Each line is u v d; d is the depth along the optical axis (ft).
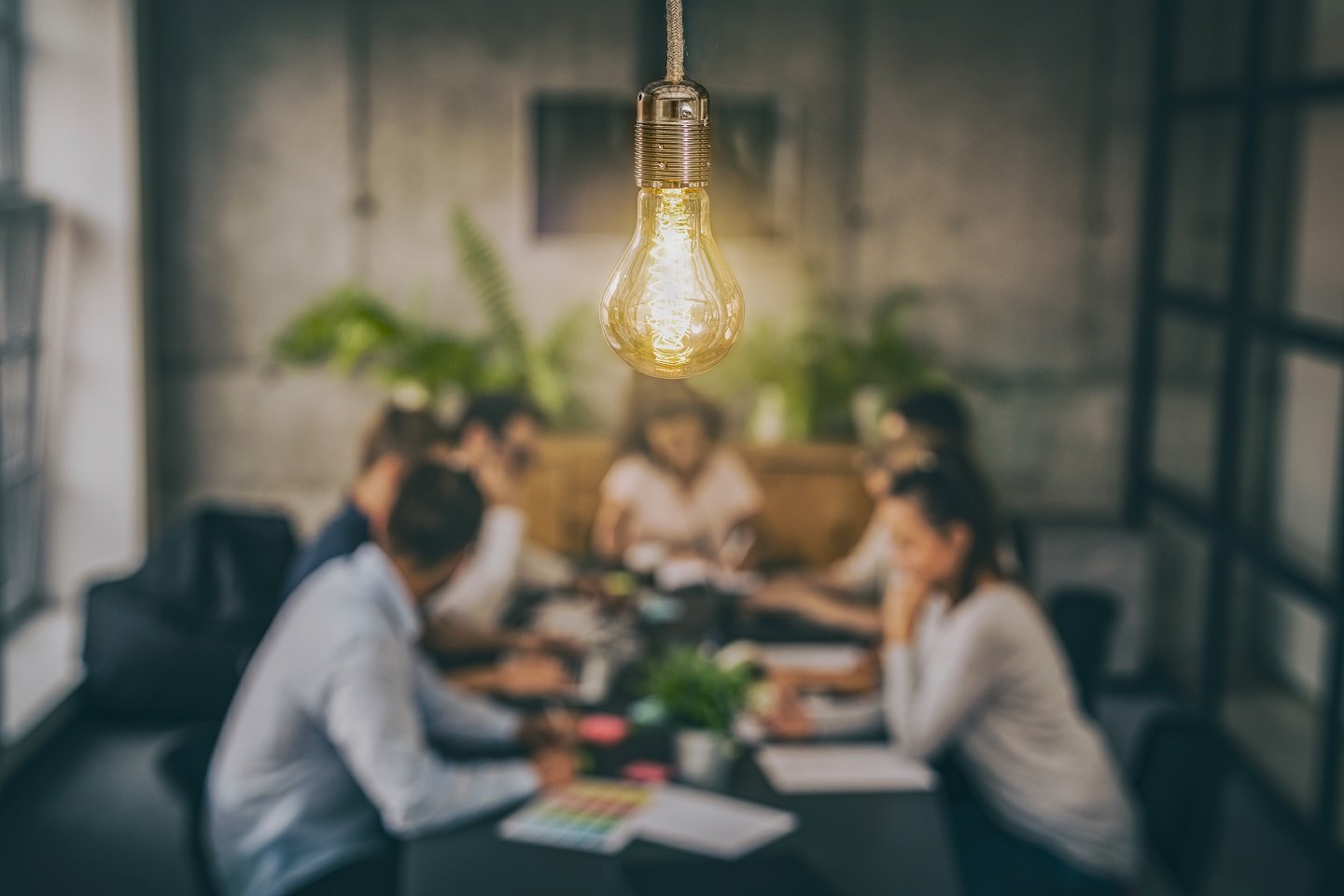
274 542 17.97
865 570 15.74
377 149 22.07
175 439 22.30
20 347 19.04
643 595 15.12
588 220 22.40
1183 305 20.81
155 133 21.70
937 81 22.34
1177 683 21.04
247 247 22.08
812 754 11.32
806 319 22.63
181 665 17.49
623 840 9.78
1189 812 10.37
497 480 15.60
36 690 17.46
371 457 14.23
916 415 15.25
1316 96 16.72
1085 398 23.00
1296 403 18.76
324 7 21.71
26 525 19.84
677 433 16.88
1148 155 22.44
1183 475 21.53
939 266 22.72
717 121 22.29
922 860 9.57
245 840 10.36
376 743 10.04
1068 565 21.11
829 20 22.13
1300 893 15.02
